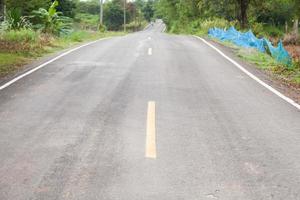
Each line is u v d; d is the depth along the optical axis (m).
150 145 6.09
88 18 101.62
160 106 8.49
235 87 10.86
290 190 4.71
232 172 5.20
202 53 18.77
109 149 5.92
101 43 23.39
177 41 25.78
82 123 7.19
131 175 5.05
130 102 8.78
